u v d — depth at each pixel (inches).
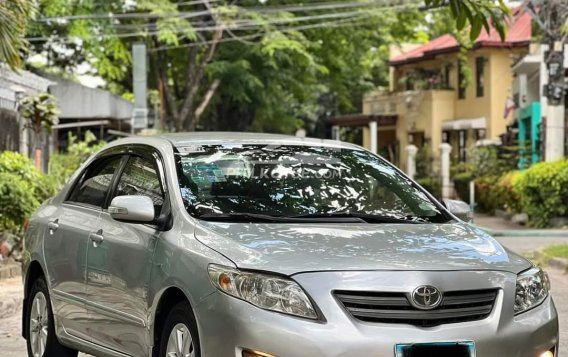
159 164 358.3
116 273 347.3
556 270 835.4
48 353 402.6
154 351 323.9
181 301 310.0
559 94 1526.8
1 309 578.9
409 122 2755.9
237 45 2078.0
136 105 1544.0
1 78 1175.0
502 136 2123.5
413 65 2837.1
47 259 401.4
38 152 1217.4
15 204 779.4
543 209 1422.2
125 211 332.5
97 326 362.6
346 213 343.9
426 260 298.7
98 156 405.7
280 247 299.6
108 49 1838.1
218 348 289.4
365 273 288.4
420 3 1989.4
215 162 356.5
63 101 1553.9
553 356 309.7
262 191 346.3
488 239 330.3
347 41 2192.4
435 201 367.9
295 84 2177.7
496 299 298.7
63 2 1727.4
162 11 1797.5
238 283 289.4
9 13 736.3
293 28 1987.0
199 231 316.5
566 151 1646.2
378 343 279.4
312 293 284.0
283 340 279.7
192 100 2094.0
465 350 287.7
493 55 2442.2
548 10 1494.8
